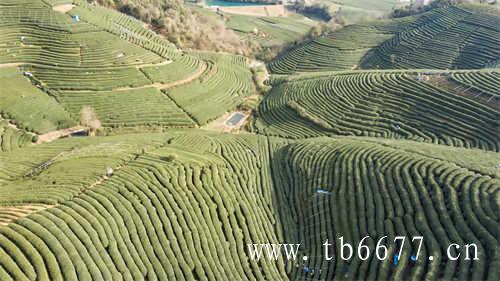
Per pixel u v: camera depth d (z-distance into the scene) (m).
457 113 68.31
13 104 68.44
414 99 74.38
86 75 79.81
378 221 40.81
